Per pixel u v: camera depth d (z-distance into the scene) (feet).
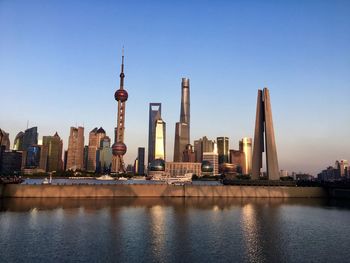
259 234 232.12
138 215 319.06
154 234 228.63
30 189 486.38
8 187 480.23
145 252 180.96
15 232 231.09
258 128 630.74
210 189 549.54
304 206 419.74
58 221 278.05
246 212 352.28
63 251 181.47
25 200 451.53
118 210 355.56
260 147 626.64
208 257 172.55
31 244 196.54
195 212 348.18
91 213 328.29
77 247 190.39
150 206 399.65
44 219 287.69
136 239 212.43
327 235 230.48
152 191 533.55
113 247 191.01
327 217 317.83
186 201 474.49
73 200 461.37
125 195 522.47
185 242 205.36
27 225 258.37
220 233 234.38
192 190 545.44
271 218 309.42
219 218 306.14
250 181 613.11
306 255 178.09
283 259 170.71
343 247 195.52
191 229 249.34
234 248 191.31
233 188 554.87
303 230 248.93
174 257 171.94
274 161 615.98
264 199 529.04
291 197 559.79
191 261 165.78
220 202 466.70
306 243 205.46
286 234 232.94
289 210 373.61
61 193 495.41
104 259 167.12
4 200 445.37
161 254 177.17
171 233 232.94
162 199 502.79
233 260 168.04
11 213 322.14
